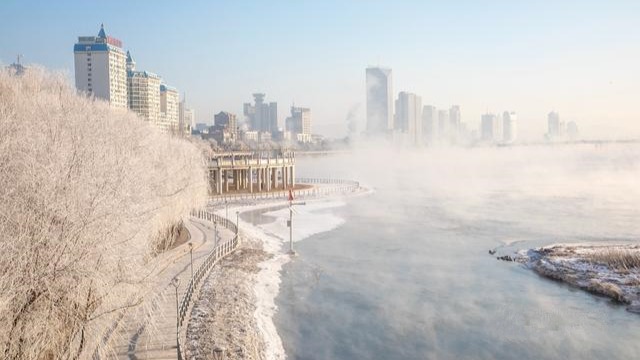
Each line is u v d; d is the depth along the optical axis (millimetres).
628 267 59375
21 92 53219
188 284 47281
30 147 26562
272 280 56062
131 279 26781
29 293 22234
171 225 60469
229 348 35344
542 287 55000
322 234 85000
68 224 23703
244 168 129875
